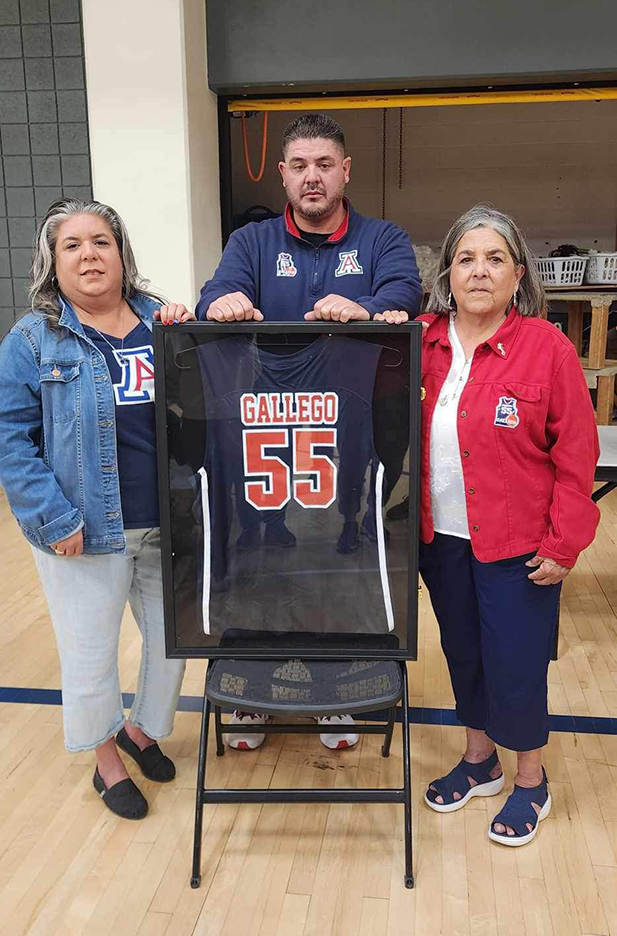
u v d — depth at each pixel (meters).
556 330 1.71
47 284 1.77
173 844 1.89
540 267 5.48
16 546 3.91
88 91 4.16
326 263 2.06
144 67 4.08
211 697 1.73
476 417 1.71
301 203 1.97
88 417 1.73
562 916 1.66
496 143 6.69
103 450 1.75
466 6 4.07
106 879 1.78
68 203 1.75
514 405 1.68
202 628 1.81
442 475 1.79
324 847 1.87
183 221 4.26
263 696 1.72
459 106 6.63
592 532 1.73
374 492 1.73
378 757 2.21
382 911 1.68
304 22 4.20
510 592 1.77
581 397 1.70
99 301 1.74
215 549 1.77
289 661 1.84
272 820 1.97
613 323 6.72
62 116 4.26
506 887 1.74
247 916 1.67
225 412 1.70
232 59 4.32
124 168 4.23
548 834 1.90
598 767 2.15
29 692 2.57
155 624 2.00
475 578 1.81
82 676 1.87
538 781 1.93
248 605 1.80
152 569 1.96
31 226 4.44
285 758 2.22
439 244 6.94
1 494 4.73
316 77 4.25
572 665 2.71
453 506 1.80
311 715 1.69
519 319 1.74
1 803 2.04
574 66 4.08
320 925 1.64
